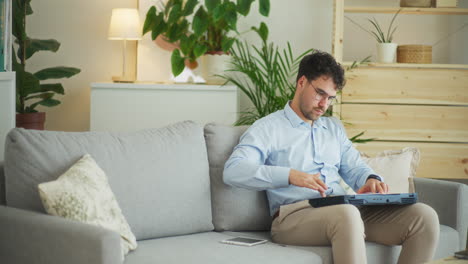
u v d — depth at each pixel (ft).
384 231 7.15
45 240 5.17
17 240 5.45
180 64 12.85
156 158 6.91
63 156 6.26
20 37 13.02
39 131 6.39
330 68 7.26
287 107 7.68
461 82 12.02
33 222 5.31
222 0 12.73
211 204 7.44
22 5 12.98
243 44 13.70
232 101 12.60
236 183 7.07
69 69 13.28
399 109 12.08
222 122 12.59
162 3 13.50
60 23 14.20
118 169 6.56
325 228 6.57
